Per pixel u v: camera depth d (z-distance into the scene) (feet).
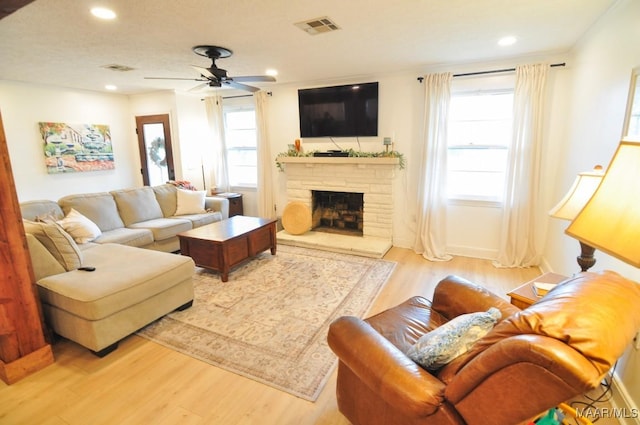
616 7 7.23
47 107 15.48
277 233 16.22
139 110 18.76
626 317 3.07
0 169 6.30
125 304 7.57
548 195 12.01
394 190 14.71
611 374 6.09
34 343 6.93
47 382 6.64
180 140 17.94
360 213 16.43
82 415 5.82
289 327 8.49
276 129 16.92
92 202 12.75
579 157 9.51
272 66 12.59
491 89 12.34
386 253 14.05
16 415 5.84
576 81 10.21
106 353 7.49
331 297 10.09
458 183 13.57
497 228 13.10
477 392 3.28
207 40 9.37
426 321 6.15
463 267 12.46
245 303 9.76
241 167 19.01
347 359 4.55
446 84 12.44
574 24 8.52
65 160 16.24
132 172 19.43
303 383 6.53
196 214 15.61
